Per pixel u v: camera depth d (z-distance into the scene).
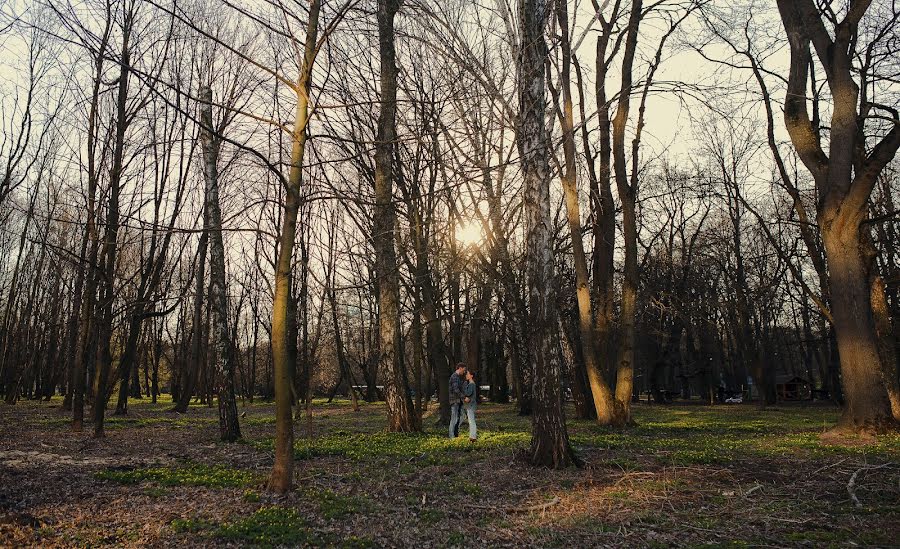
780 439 14.64
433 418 24.83
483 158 15.07
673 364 46.47
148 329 46.66
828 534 6.62
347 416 26.80
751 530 6.90
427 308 20.64
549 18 11.41
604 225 20.98
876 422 14.26
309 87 9.03
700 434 16.25
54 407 32.66
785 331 50.94
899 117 14.30
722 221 39.94
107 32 17.53
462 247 18.50
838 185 14.99
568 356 22.44
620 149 19.03
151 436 16.89
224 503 7.97
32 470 10.27
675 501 8.20
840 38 14.98
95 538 6.38
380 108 17.44
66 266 34.78
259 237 18.00
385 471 10.54
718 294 40.16
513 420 22.38
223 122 20.83
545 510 7.88
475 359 36.41
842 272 15.01
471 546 6.49
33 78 21.41
